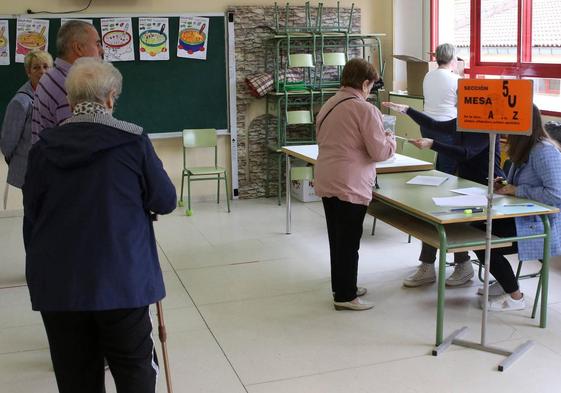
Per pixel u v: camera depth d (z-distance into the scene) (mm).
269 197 6910
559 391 2832
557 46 5336
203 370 3078
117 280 2031
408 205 3387
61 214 2045
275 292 4102
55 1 6043
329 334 3457
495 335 3393
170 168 6637
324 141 3590
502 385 2893
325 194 3594
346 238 3621
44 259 2049
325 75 6879
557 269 4406
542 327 3479
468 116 3037
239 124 6719
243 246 5105
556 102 5395
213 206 6527
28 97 3863
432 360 3137
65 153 2027
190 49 6426
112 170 2059
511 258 4645
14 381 3031
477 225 3756
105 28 6160
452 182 3926
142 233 2127
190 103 6527
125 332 2111
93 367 2215
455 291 4039
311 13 6758
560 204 3424
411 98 6586
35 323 3695
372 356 3193
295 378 2988
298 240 5246
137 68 6312
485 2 6148
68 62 2928
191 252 4973
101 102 2123
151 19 6266
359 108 3461
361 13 7035
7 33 5941
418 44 7148
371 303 3812
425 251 4113
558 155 3436
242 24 6543
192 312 3793
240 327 3570
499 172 3988
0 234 5598
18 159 3879
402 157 4629
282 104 6668
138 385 2156
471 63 6398
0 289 4254
